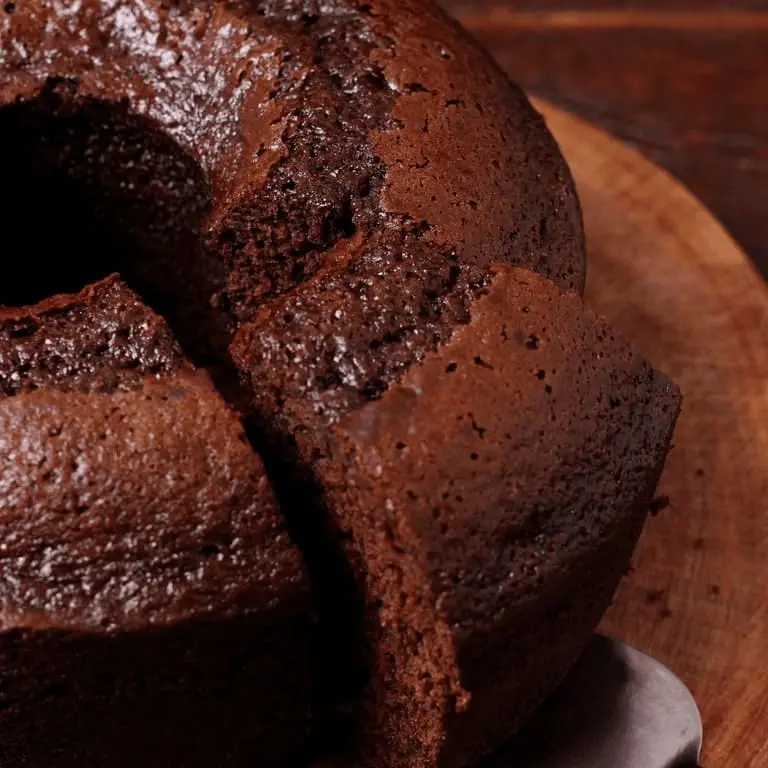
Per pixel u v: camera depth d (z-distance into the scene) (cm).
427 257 45
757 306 55
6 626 42
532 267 47
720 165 62
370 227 46
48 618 43
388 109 47
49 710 44
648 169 58
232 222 48
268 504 43
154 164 50
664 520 51
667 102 64
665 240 57
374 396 44
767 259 60
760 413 53
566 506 44
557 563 44
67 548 43
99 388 44
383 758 47
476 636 43
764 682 48
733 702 48
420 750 46
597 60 65
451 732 45
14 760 44
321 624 47
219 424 43
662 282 56
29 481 43
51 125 50
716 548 50
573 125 60
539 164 48
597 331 45
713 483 52
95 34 49
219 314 51
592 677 48
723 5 66
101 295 45
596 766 46
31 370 44
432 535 43
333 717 47
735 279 56
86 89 49
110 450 43
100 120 50
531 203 47
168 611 43
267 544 43
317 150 47
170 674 44
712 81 64
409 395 43
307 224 47
